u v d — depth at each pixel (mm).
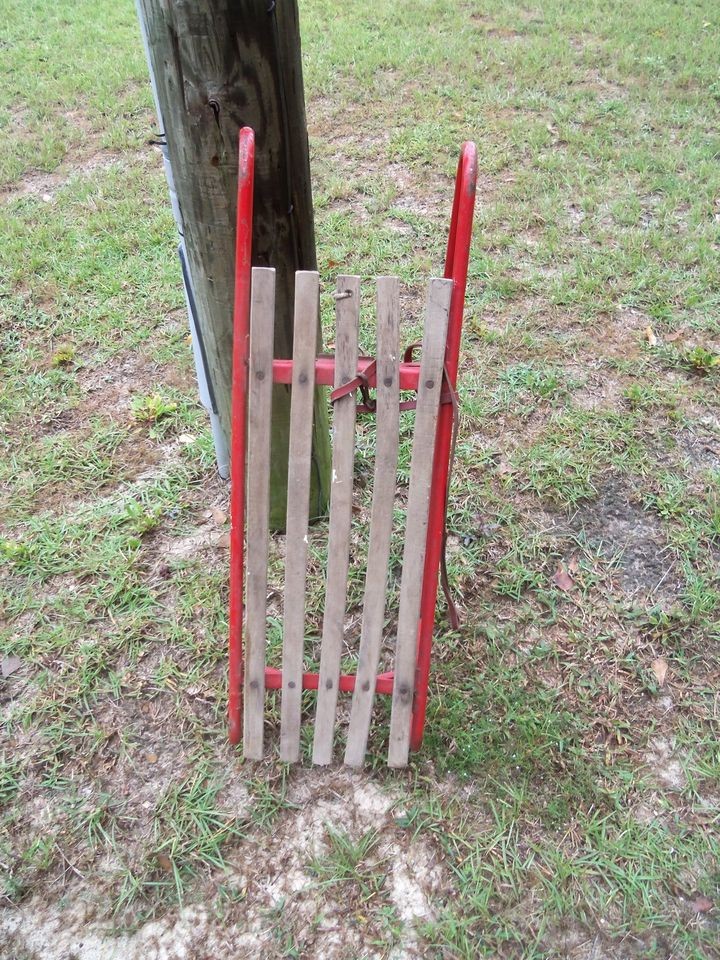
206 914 1930
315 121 5781
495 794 2133
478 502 2973
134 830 2086
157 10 1910
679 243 4305
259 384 1808
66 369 3719
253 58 1935
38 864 2021
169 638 2549
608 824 2068
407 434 3297
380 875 1979
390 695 2371
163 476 3139
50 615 2641
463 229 1660
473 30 7148
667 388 3459
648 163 5047
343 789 2162
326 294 4051
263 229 2217
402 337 3777
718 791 2139
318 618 2611
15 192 5141
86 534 2900
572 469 3098
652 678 2406
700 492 2986
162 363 3723
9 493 3088
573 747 2232
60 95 6344
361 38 7020
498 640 2520
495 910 1921
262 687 2121
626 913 1903
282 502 2797
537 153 5215
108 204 4930
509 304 3975
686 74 6133
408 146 5383
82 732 2307
